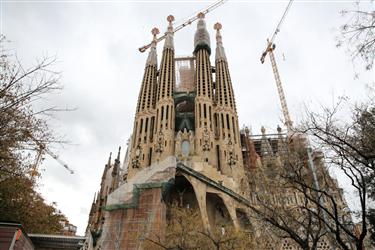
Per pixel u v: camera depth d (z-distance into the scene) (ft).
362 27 31.89
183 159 209.97
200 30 308.40
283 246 112.37
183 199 178.91
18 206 136.46
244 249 110.73
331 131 55.31
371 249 81.87
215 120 247.29
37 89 44.93
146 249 116.26
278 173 77.61
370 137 53.31
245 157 247.70
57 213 202.69
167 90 257.96
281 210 78.38
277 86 389.60
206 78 264.11
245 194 167.53
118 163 265.95
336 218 53.42
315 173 69.87
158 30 351.05
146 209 139.03
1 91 42.83
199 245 107.86
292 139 74.64
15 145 45.60
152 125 248.73
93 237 137.59
